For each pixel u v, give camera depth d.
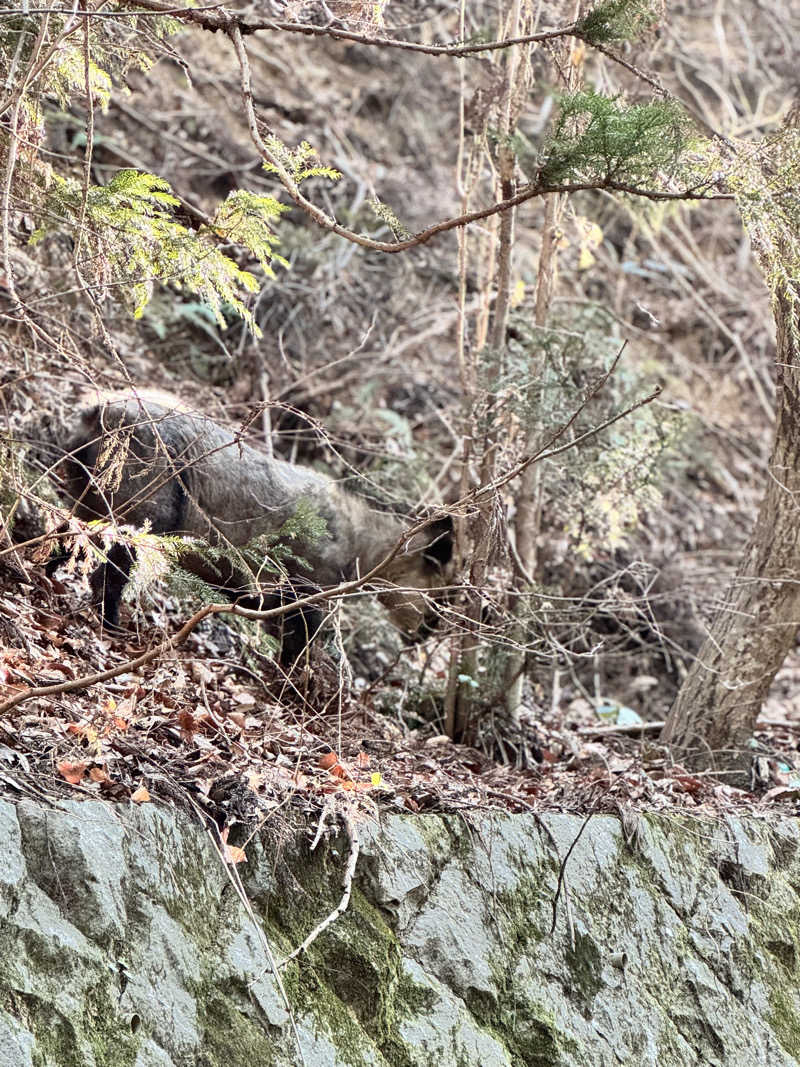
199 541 4.37
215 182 9.70
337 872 3.90
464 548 5.73
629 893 4.64
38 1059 3.00
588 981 4.38
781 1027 4.84
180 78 10.14
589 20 3.87
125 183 4.18
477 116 5.93
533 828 4.51
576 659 7.84
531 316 6.96
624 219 11.63
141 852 3.45
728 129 12.30
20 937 3.11
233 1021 3.46
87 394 5.66
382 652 6.61
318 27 4.00
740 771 5.94
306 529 4.73
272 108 10.59
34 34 4.29
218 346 8.63
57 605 5.08
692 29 13.96
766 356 11.57
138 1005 3.26
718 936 4.83
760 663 5.91
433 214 10.38
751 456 10.85
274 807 3.84
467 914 4.16
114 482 4.68
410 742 5.33
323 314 9.22
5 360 6.17
